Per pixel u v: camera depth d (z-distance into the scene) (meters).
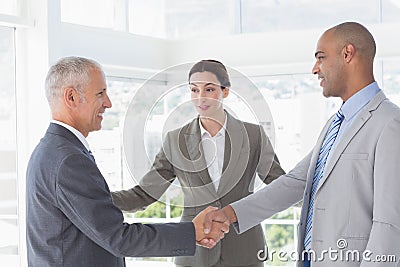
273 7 6.03
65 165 2.34
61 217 2.38
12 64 4.54
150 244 2.43
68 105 2.45
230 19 6.12
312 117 5.61
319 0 5.84
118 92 5.64
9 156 4.52
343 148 2.62
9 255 4.53
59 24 4.56
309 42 5.50
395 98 5.37
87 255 2.40
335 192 2.61
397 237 2.46
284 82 5.70
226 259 2.91
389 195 2.47
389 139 2.51
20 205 4.58
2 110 4.51
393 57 5.19
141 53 5.72
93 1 5.65
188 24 6.27
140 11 6.11
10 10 4.45
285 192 3.00
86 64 2.47
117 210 2.39
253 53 5.74
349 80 2.70
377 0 5.62
